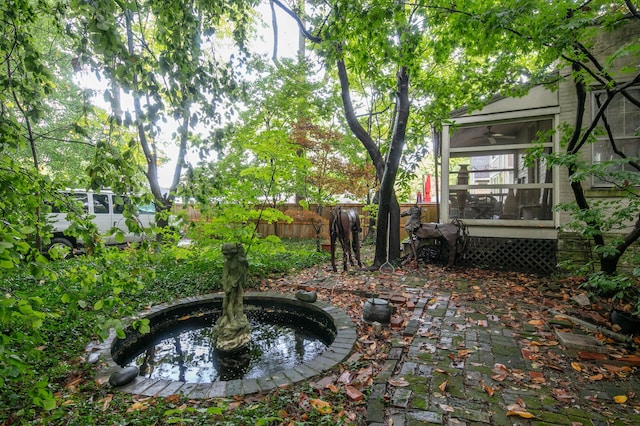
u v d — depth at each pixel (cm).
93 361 294
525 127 797
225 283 375
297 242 1116
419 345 318
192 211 855
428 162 1869
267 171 476
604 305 418
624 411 218
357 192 1078
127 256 177
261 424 179
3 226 129
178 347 386
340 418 210
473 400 229
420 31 454
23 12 183
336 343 328
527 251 659
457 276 612
